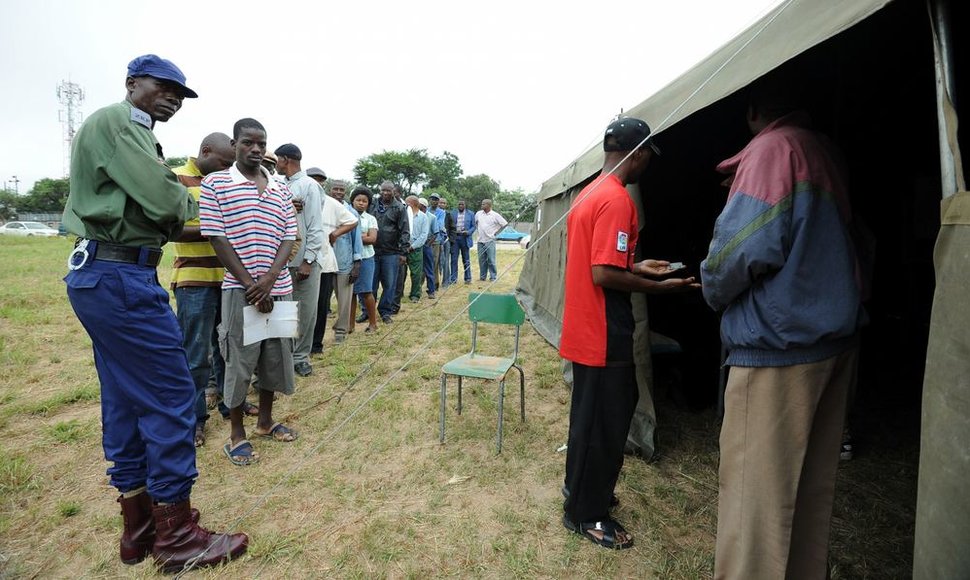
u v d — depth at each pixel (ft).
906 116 10.35
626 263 6.44
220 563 6.83
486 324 21.42
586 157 13.47
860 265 5.35
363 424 11.26
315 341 16.90
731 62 5.80
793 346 4.62
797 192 4.62
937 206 12.37
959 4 4.38
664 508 8.05
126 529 6.94
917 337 13.71
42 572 6.70
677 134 12.69
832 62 8.25
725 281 4.84
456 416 11.67
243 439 9.82
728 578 5.14
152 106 6.72
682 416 11.55
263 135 9.59
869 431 10.55
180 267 10.14
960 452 3.17
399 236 21.54
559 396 12.94
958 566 3.15
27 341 17.90
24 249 67.77
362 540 7.30
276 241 9.79
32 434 10.67
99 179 6.08
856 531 7.34
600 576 6.56
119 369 6.50
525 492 8.52
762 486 4.82
